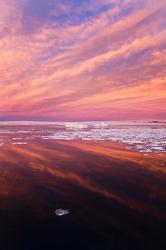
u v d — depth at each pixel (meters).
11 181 7.86
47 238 4.59
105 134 24.20
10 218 5.32
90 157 11.77
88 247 4.33
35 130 31.89
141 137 20.73
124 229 4.89
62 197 6.53
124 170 9.29
